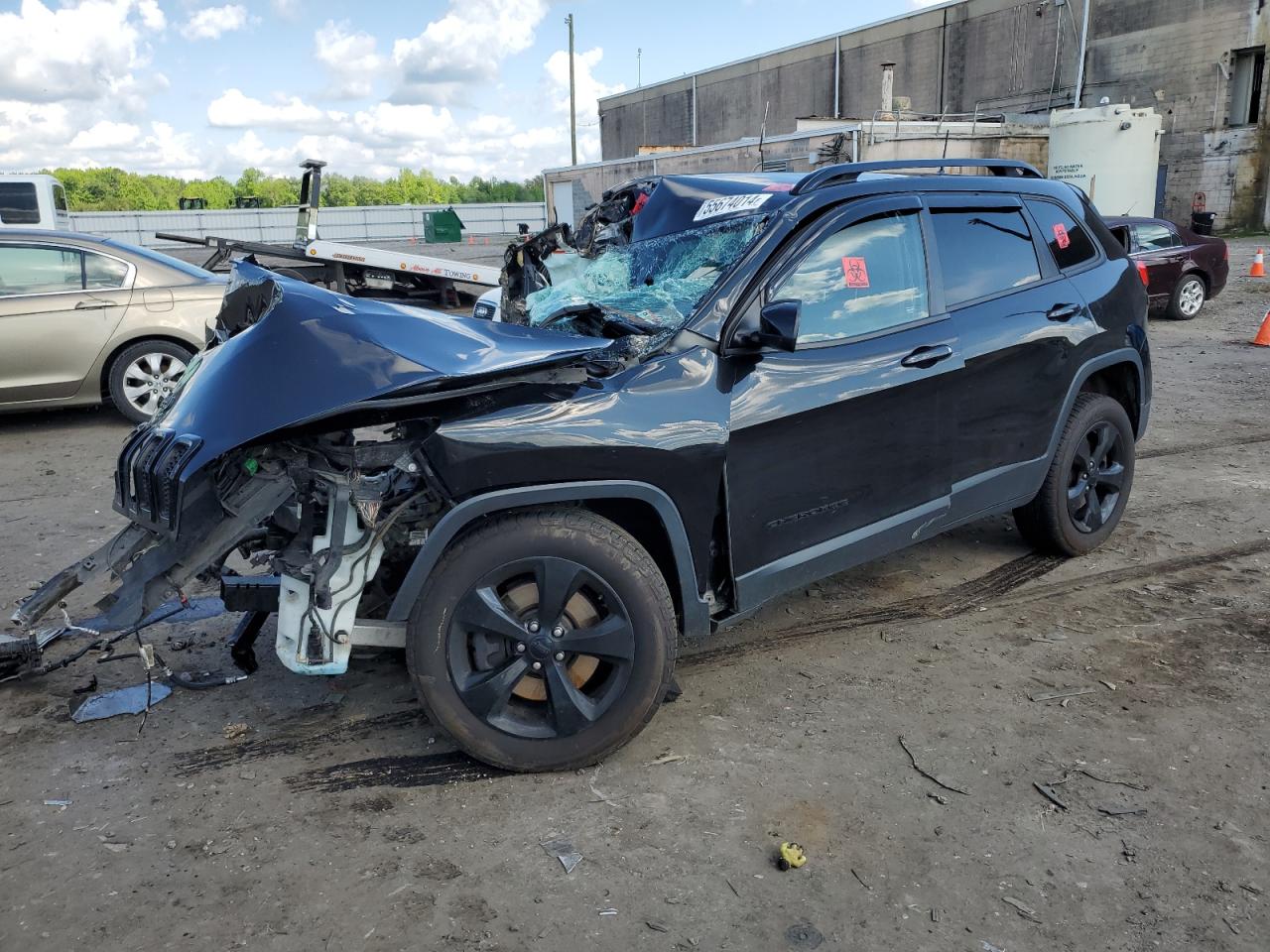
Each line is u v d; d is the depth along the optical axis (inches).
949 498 162.6
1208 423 315.9
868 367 145.5
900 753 129.6
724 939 96.6
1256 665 152.0
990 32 1491.1
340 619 118.5
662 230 187.8
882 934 97.2
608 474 120.8
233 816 117.3
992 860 108.2
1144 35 1272.1
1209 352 446.6
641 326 140.3
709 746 131.7
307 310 120.2
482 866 107.7
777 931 97.6
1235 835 111.7
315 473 118.2
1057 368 177.5
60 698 146.5
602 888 104.0
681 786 122.3
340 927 98.5
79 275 313.6
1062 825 114.0
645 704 123.7
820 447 140.5
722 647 162.7
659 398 125.6
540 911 100.6
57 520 231.3
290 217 1711.4
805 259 142.3
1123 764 126.3
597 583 120.6
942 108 1599.4
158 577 118.9
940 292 160.2
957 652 159.5
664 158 1079.0
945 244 163.0
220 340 145.3
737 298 135.5
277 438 115.6
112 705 143.8
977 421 164.1
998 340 165.0
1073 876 105.5
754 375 133.8
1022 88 1450.5
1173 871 106.1
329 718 140.3
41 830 114.7
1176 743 130.9
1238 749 129.1
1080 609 175.0
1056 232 185.3
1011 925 98.3
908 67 1644.9
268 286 129.3
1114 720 137.0
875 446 148.0
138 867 107.9
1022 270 177.0
